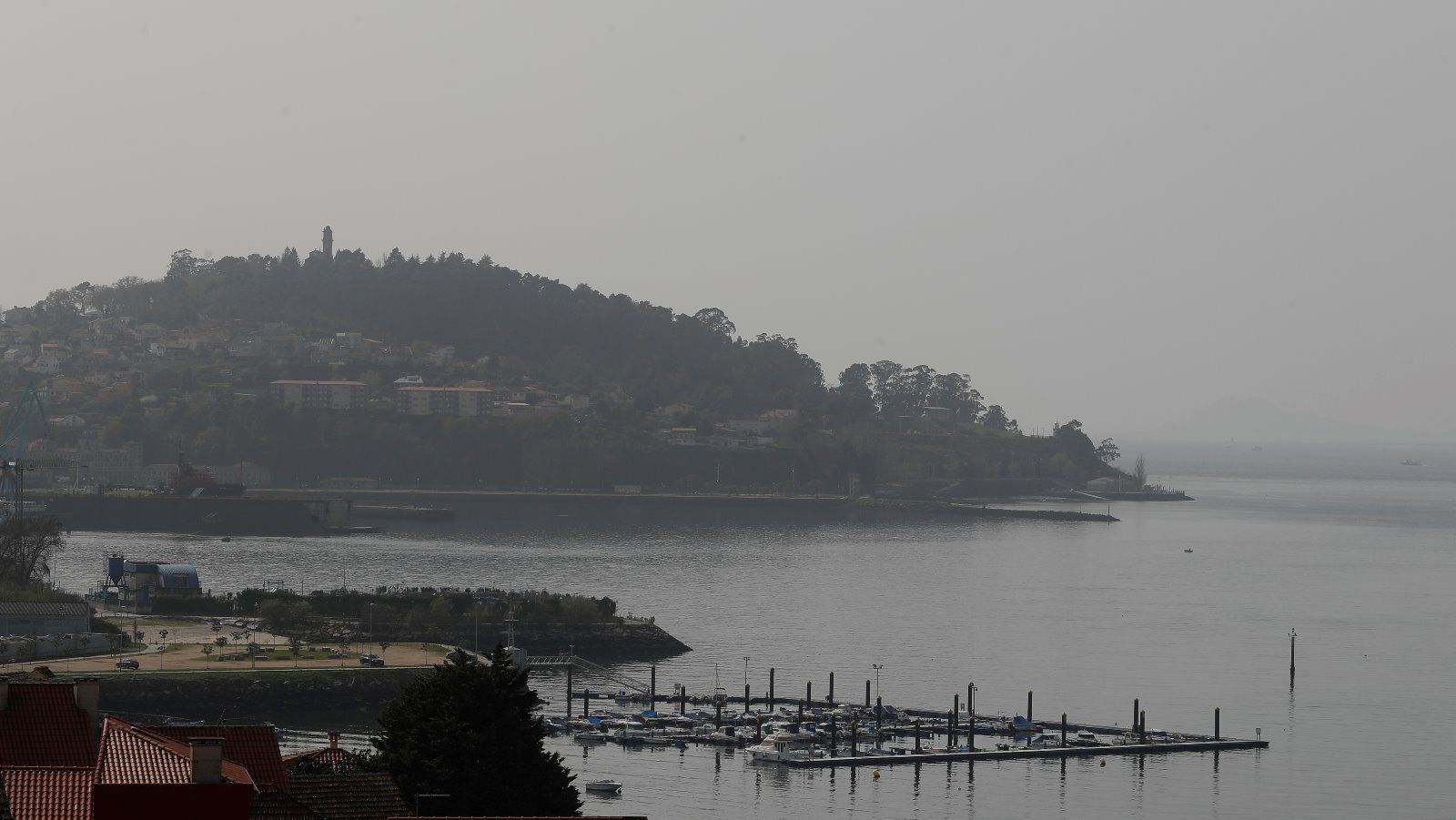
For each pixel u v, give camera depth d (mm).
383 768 171250
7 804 92250
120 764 97688
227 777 102750
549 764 182375
